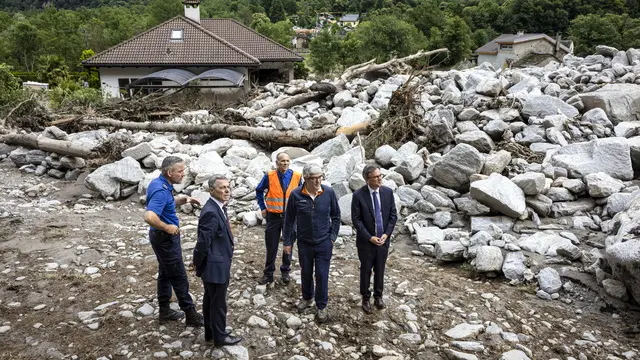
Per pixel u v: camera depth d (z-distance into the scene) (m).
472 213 7.41
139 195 9.30
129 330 4.85
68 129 13.48
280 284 5.86
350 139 11.13
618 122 10.41
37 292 5.63
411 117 10.61
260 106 15.12
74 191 9.80
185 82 21.88
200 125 12.16
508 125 9.95
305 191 5.01
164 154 10.36
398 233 7.64
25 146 11.62
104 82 26.36
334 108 13.80
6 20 83.94
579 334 5.05
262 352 4.60
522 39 46.91
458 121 10.89
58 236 7.29
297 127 12.20
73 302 5.43
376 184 5.02
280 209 5.62
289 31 81.50
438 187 8.27
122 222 8.13
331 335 4.92
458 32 50.19
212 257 4.29
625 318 5.30
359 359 4.58
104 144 10.70
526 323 5.24
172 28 27.86
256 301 5.39
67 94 21.41
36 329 4.88
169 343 4.63
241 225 7.93
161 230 4.47
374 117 11.81
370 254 5.12
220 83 23.77
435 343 4.84
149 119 14.45
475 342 4.79
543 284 5.84
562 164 8.31
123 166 9.34
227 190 4.34
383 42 43.38
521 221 7.27
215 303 4.38
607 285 5.56
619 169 7.96
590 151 8.34
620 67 13.10
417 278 6.20
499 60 47.88
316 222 4.99
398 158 9.26
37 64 57.91
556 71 13.94
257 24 83.56
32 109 13.73
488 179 7.42
